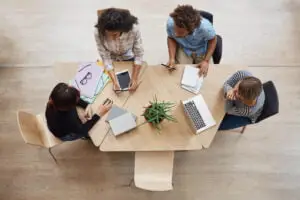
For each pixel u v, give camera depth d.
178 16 2.42
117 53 2.82
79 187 3.14
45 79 3.46
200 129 2.51
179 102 2.59
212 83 2.65
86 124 2.49
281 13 3.74
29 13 3.71
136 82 2.64
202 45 2.89
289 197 3.11
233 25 3.69
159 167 2.56
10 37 3.62
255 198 3.11
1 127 3.29
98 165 3.20
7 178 3.15
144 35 3.64
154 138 2.50
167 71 2.69
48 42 3.61
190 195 3.12
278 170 3.19
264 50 3.60
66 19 3.69
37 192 3.12
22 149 3.23
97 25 2.36
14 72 3.48
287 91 3.43
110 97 2.60
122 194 3.12
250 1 3.76
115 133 2.48
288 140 3.28
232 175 3.17
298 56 3.58
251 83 2.26
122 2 3.76
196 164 3.21
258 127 3.32
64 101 2.21
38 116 2.89
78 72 2.67
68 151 3.23
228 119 2.78
